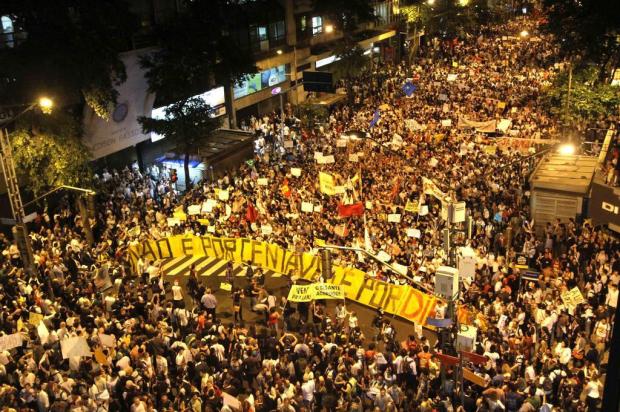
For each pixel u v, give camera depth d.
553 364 18.45
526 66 65.00
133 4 38.69
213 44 37.25
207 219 30.33
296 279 25.53
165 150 42.84
